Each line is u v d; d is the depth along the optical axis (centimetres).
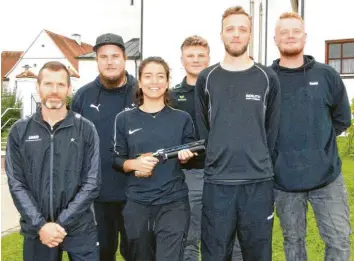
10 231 564
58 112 311
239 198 318
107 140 375
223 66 324
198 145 324
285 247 372
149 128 340
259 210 318
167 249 327
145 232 334
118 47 370
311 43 1608
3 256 472
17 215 635
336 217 354
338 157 361
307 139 350
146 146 338
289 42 349
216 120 319
